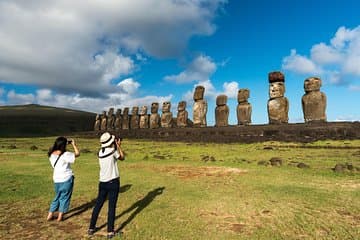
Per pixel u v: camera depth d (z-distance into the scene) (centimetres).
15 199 834
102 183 591
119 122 5678
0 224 647
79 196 872
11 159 1647
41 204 789
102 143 603
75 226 636
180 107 4359
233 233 585
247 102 3522
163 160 1684
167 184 1016
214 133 3303
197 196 851
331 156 1686
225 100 3759
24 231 608
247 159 1688
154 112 4800
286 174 1170
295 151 1988
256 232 590
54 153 680
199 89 4059
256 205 761
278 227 616
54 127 8156
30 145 2914
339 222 639
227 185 988
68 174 675
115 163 601
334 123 2659
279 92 3138
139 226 625
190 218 670
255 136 2853
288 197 829
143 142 3294
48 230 612
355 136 2331
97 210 593
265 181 1042
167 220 659
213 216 684
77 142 3559
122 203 795
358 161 1477
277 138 2656
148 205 772
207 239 556
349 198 812
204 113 4041
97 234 589
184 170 1302
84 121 9288
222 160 1669
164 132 3897
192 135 3450
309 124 2769
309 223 635
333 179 1066
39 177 1137
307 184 990
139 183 1038
